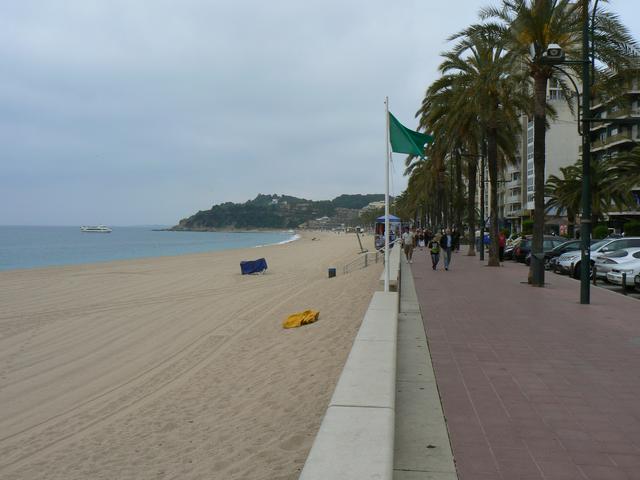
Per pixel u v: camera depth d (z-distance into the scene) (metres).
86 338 15.07
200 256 57.69
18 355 13.23
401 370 7.17
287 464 5.96
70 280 30.86
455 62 28.86
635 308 12.98
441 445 4.68
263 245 98.69
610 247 21.84
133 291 25.73
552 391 6.24
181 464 6.50
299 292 22.86
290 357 11.25
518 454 4.50
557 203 50.59
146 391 10.09
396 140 12.81
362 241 101.69
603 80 19.06
